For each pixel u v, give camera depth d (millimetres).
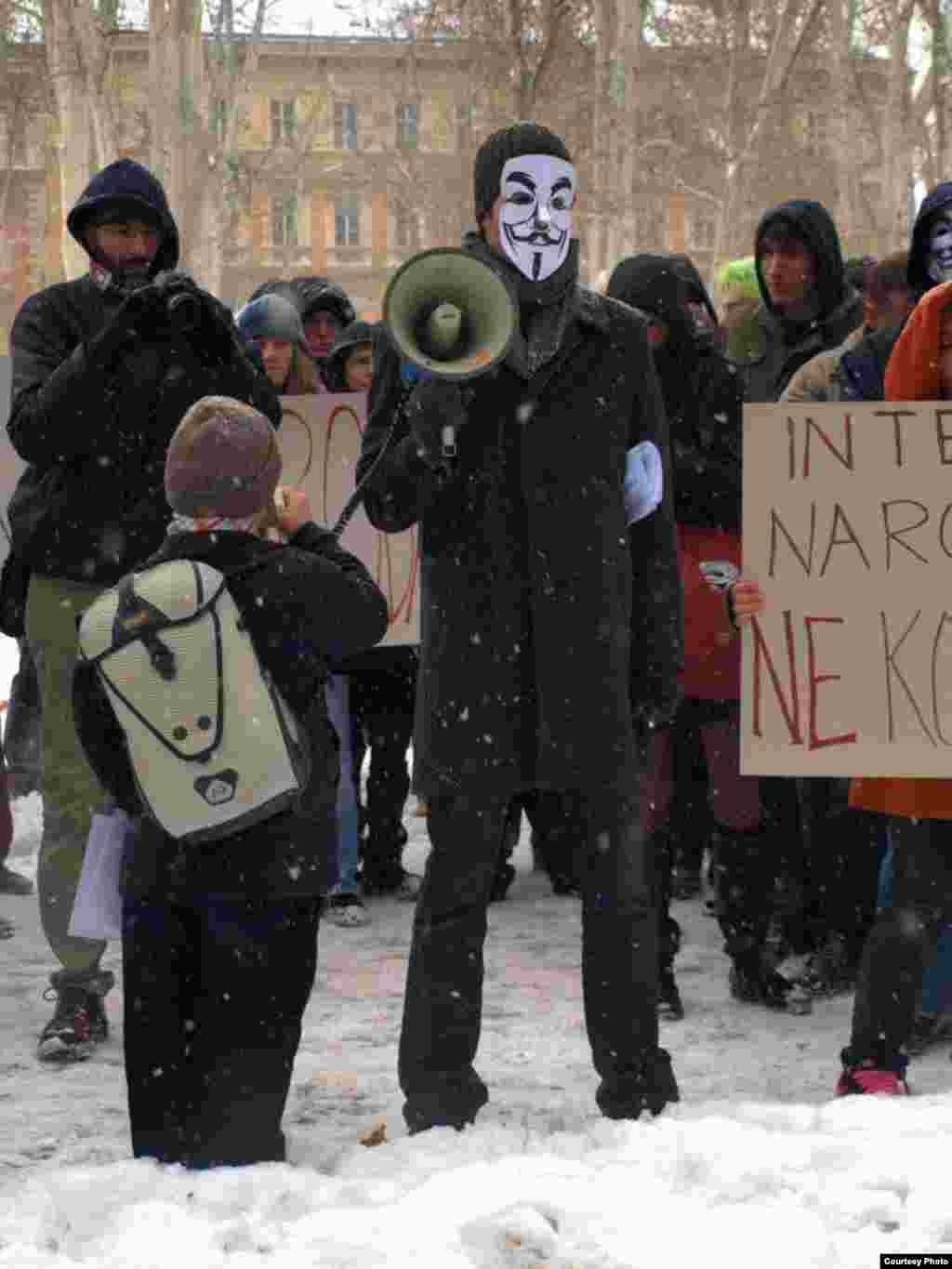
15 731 10664
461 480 4965
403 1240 4070
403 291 4711
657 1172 4480
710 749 6637
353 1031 6445
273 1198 4395
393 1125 5332
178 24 31406
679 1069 5941
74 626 6188
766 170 50000
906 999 5273
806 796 7098
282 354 8375
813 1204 4281
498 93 40906
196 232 31797
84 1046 6160
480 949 5027
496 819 5016
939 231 6176
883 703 5320
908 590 5324
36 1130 5414
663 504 5168
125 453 6113
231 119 41562
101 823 4969
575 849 5113
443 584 5000
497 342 4676
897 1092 5238
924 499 5324
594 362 5031
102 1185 4445
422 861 9414
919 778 5289
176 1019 4707
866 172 52781
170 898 4637
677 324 6539
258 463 4668
